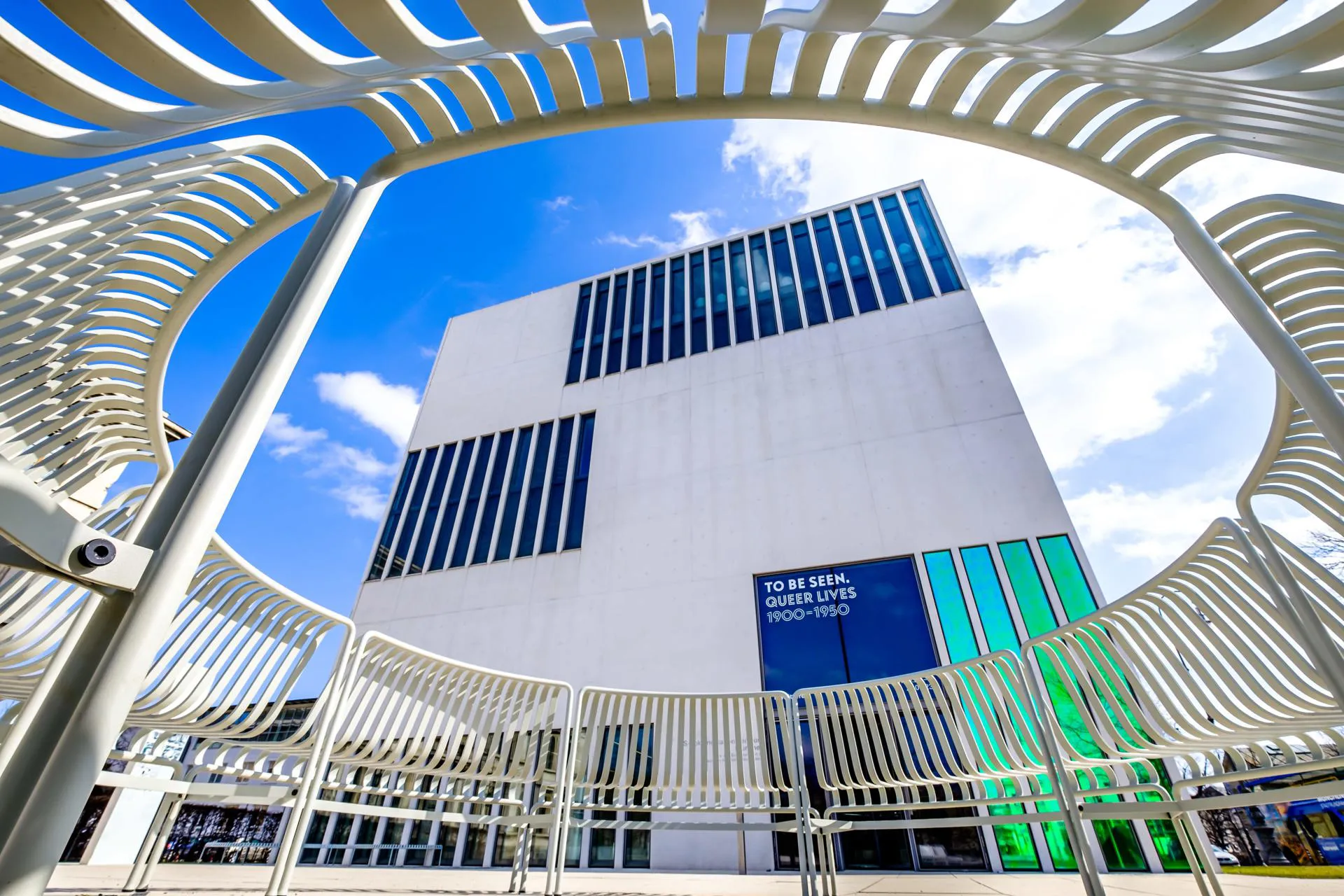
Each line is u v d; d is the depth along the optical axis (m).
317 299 1.80
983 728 3.33
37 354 2.21
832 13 1.66
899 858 7.63
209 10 1.40
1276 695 2.22
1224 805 2.37
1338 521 2.16
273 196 2.18
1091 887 2.63
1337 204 1.77
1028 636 8.55
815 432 11.67
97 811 4.89
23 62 1.31
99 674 1.23
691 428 12.81
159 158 1.87
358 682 3.06
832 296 13.36
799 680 9.33
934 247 12.99
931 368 11.51
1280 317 2.08
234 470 1.51
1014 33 1.76
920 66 1.94
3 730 2.45
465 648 11.62
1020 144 2.11
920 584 9.44
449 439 15.45
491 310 17.81
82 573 1.25
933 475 10.35
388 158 2.14
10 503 1.18
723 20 1.75
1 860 1.04
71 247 1.90
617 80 2.02
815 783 8.36
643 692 4.00
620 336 15.37
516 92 2.03
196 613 2.43
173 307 2.38
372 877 5.63
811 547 10.39
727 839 8.28
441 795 3.37
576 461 13.52
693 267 15.59
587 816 9.20
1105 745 2.79
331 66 1.64
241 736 2.60
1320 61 1.48
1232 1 1.49
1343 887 3.73
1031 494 9.60
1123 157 2.10
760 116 2.12
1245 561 2.36
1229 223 2.11
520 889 3.96
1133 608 2.76
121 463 2.86
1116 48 1.71
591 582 11.48
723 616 10.20
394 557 13.82
